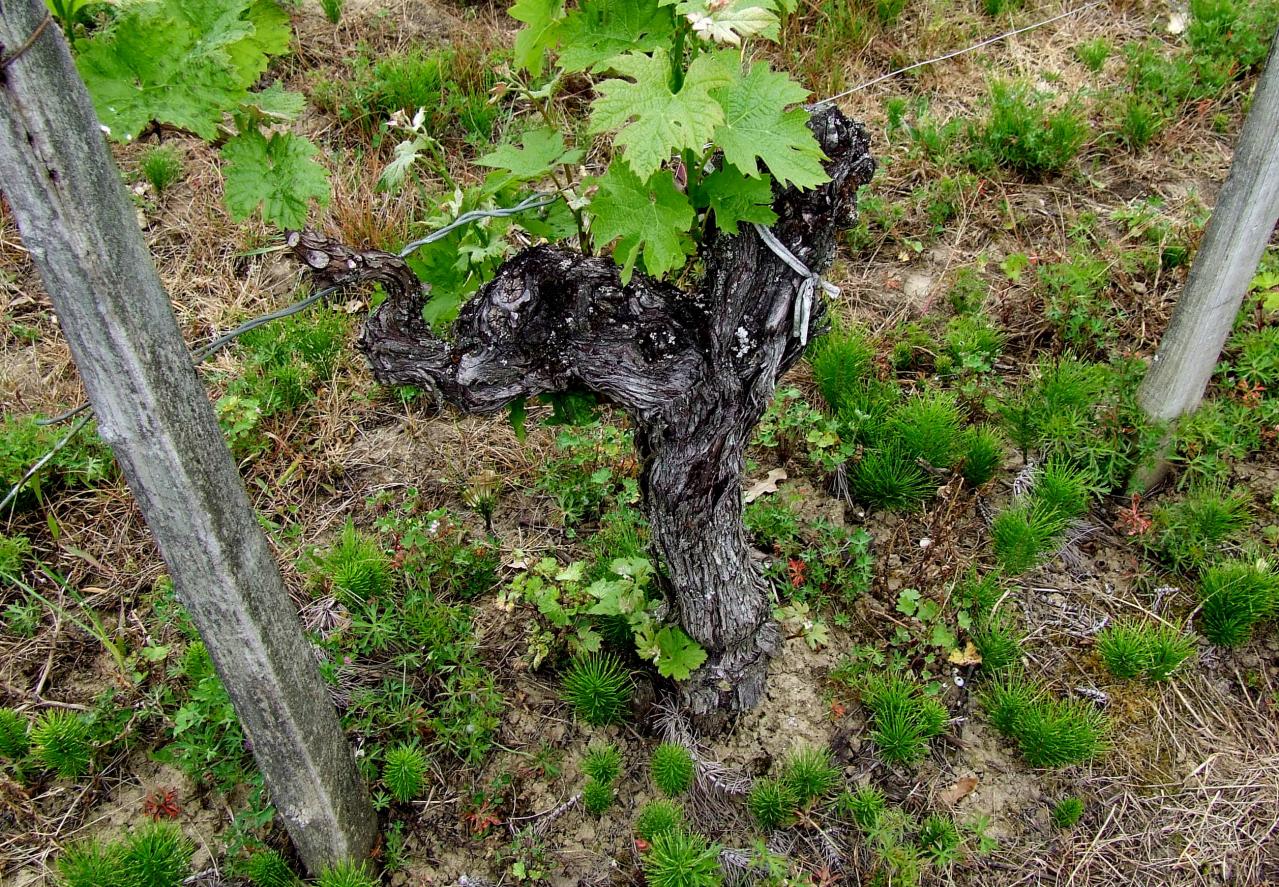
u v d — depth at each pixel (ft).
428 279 7.64
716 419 7.57
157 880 8.54
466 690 9.84
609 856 9.19
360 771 8.93
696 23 5.16
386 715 9.62
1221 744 9.98
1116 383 11.95
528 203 7.35
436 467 12.17
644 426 7.87
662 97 5.43
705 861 8.41
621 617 9.98
